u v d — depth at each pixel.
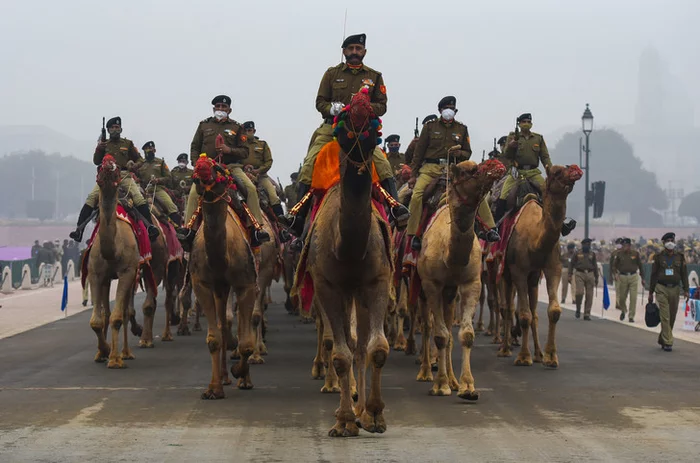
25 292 39.59
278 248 17.73
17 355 17.03
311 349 18.02
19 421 10.44
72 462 8.51
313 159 11.17
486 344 19.23
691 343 20.06
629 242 26.17
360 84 11.66
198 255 12.07
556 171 14.50
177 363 15.77
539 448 9.12
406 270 13.58
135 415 10.81
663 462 8.58
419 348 18.36
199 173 11.42
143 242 16.14
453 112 14.08
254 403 11.66
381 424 9.70
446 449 9.04
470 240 11.50
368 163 8.91
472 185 11.20
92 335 20.89
